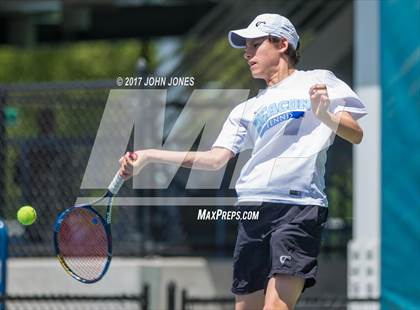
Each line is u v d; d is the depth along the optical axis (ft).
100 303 86.74
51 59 217.97
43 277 87.25
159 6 143.74
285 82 51.72
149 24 144.77
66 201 84.33
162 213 93.91
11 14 153.89
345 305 84.02
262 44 51.88
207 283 88.33
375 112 82.23
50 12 152.76
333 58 111.65
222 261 89.81
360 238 82.94
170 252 93.30
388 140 76.79
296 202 50.55
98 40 149.59
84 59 215.92
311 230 50.39
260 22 51.88
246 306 53.36
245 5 123.85
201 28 128.26
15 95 83.82
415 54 75.72
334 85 51.13
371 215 82.38
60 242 54.19
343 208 103.24
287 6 122.21
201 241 98.17
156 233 93.71
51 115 84.58
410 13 76.02
